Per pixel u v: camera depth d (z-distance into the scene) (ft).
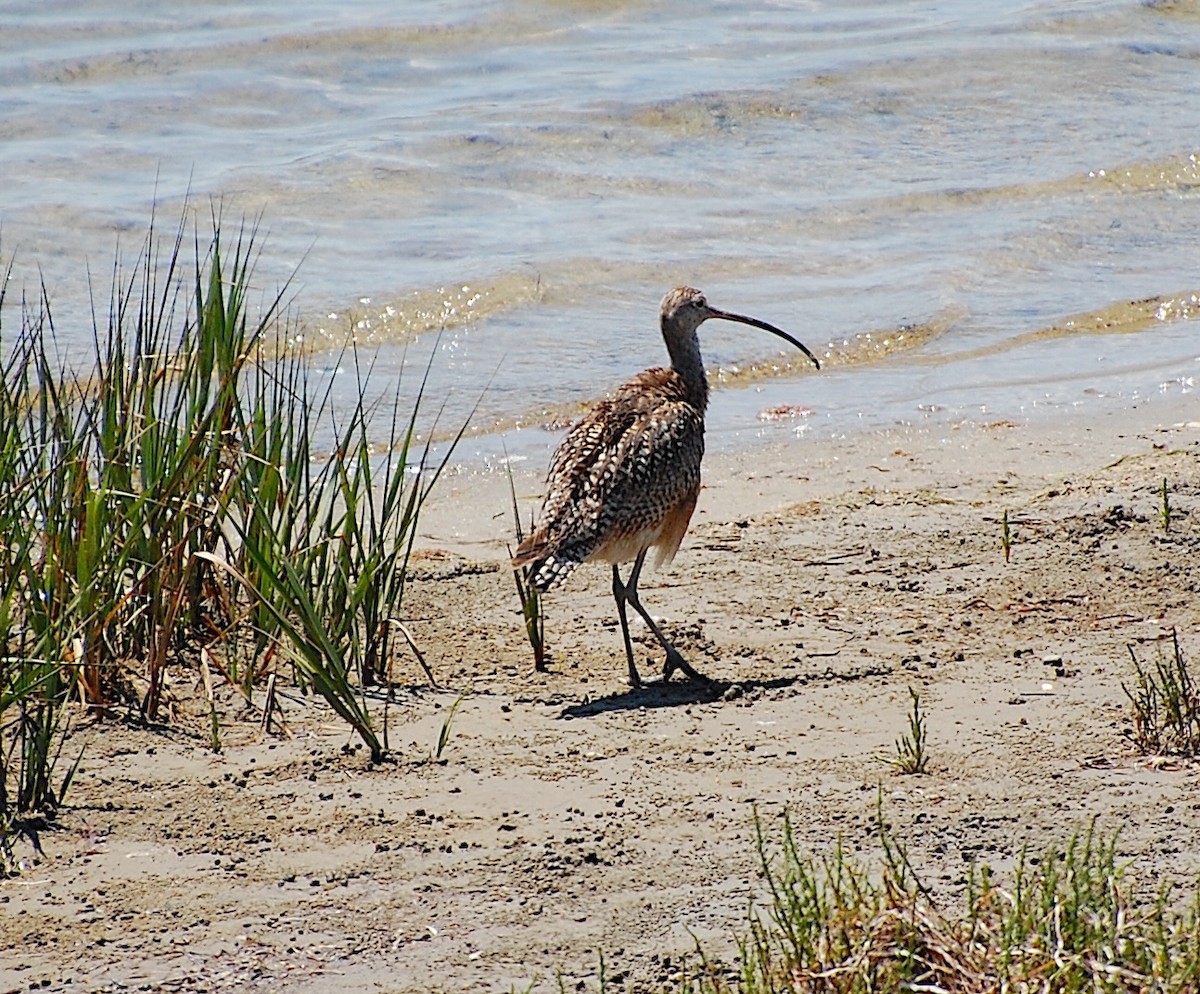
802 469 53.31
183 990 24.49
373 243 73.72
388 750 32.71
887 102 94.12
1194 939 22.31
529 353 63.77
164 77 94.68
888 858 24.71
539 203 79.92
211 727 33.86
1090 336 67.15
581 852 28.43
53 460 37.68
